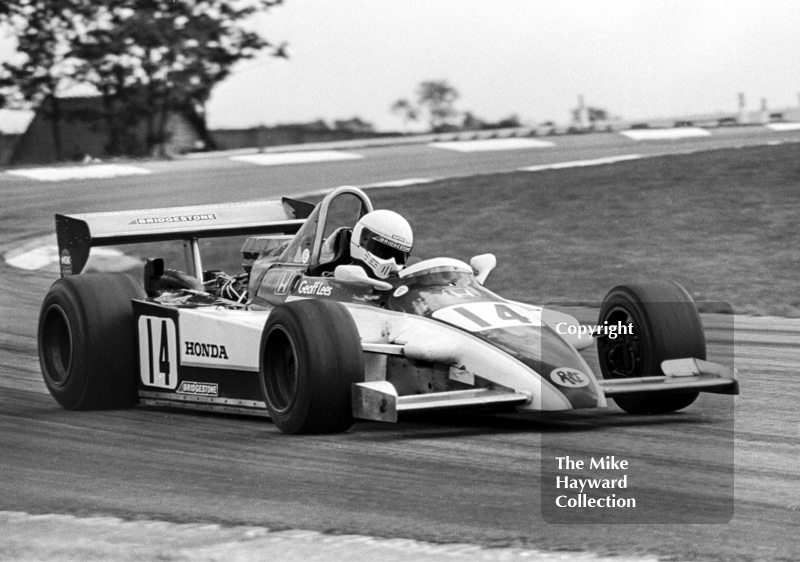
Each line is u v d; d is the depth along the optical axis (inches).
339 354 933.8
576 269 2315.5
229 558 617.3
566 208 2945.4
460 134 5718.5
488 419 1039.6
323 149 5295.3
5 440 994.1
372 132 6112.2
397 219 1092.5
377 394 895.1
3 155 5935.0
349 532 666.2
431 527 676.1
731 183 3122.5
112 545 645.9
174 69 5502.0
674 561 610.5
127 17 5428.2
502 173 3518.7
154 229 1325.0
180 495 772.6
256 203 1422.2
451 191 3235.7
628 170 3395.7
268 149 5142.7
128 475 841.5
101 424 1074.7
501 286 2208.4
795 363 1381.6
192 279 1312.7
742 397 1151.0
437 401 897.5
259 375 1033.5
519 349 944.9
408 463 848.9
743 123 5851.4
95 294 1162.0
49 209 3253.0
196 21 5516.7
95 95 5497.1
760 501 735.7
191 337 1111.6
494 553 622.2
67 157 5733.3
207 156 4879.4
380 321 1034.1
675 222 2719.0
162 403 1147.9
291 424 954.1
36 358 1550.2
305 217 1402.6
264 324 1029.2
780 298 1991.9
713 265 2290.8
